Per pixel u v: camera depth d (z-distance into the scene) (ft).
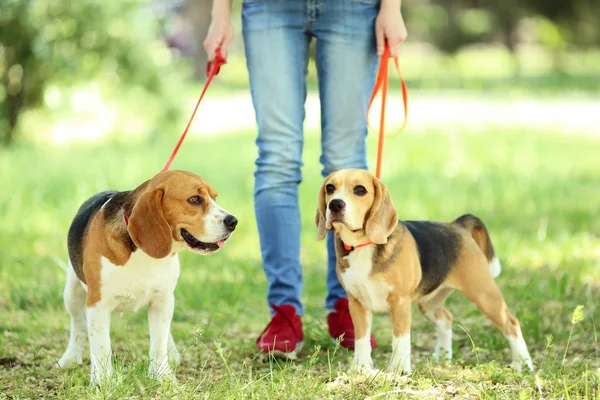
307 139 79.20
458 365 22.07
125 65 73.56
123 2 72.84
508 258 35.40
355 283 20.81
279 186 23.57
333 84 23.40
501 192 51.03
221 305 29.27
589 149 71.26
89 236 19.77
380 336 25.88
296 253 23.84
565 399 18.74
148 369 20.26
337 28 23.04
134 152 69.21
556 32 215.10
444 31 223.30
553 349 23.29
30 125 74.28
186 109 80.74
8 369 22.04
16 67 70.08
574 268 32.19
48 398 19.35
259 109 23.50
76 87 72.59
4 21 67.62
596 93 136.36
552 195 50.88
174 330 26.32
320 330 24.39
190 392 18.71
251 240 40.27
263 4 23.16
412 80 173.47
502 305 21.90
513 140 76.18
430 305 23.47
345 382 19.65
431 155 67.72
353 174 20.85
